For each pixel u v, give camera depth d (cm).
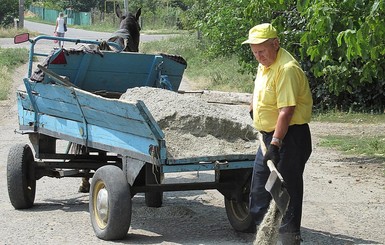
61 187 1034
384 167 1169
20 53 3077
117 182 723
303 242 745
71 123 823
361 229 802
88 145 796
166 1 6888
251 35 623
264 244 617
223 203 938
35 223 816
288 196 587
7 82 2356
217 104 839
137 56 928
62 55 884
